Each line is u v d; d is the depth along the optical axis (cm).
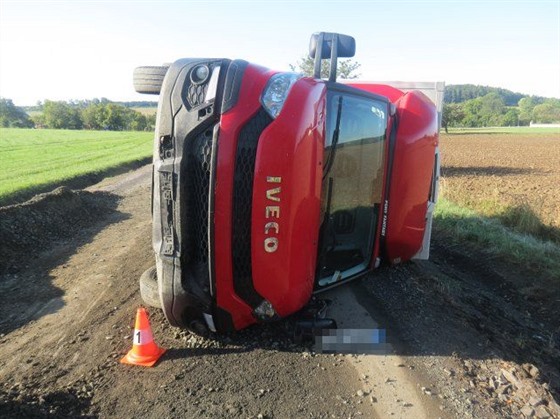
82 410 313
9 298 551
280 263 353
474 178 1955
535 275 629
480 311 501
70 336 432
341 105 411
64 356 392
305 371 354
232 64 338
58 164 2409
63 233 902
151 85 422
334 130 405
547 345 439
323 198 406
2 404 308
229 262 337
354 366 363
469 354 387
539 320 511
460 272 652
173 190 335
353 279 489
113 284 575
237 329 374
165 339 403
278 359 370
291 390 331
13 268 670
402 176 495
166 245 347
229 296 348
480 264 681
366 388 335
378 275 559
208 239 333
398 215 507
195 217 345
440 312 469
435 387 337
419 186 511
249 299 356
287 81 353
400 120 496
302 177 348
